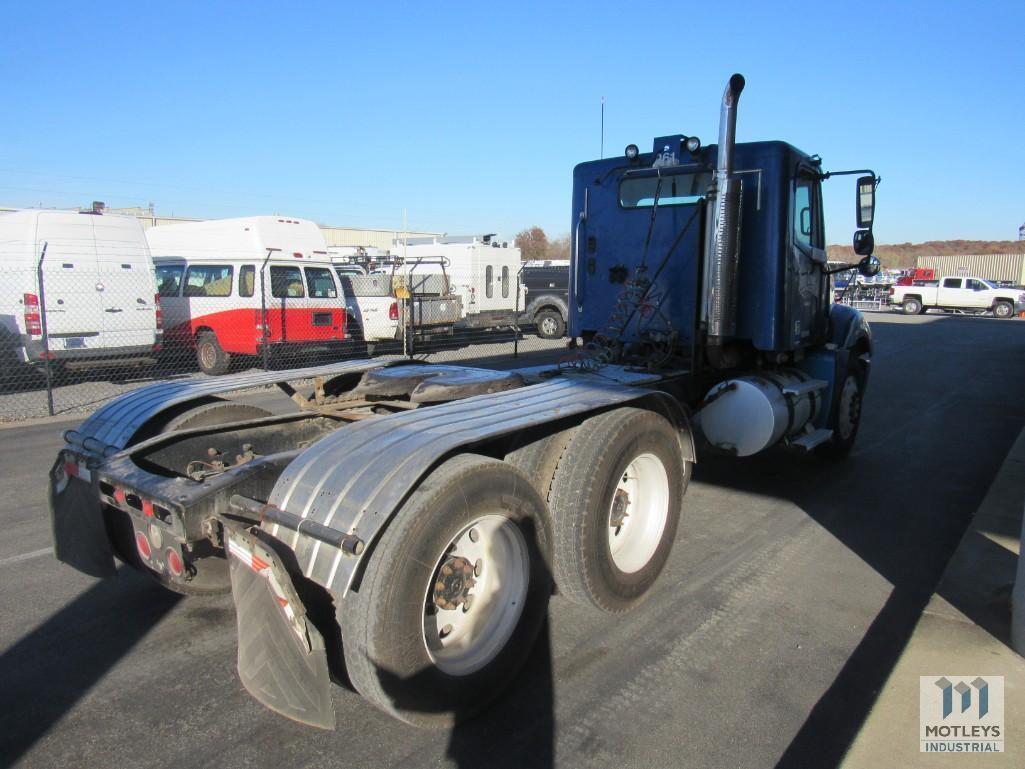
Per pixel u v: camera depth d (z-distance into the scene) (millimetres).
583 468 3277
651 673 3111
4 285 10875
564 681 3055
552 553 3057
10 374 11266
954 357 16297
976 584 3826
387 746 2641
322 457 2699
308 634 2312
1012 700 2789
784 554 4461
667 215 5426
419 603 2465
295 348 12836
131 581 4082
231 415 4027
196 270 13016
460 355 16297
